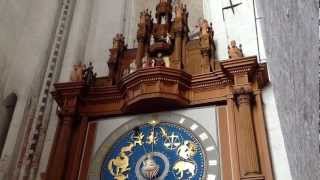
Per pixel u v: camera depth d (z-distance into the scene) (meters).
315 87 2.10
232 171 5.93
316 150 2.25
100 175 6.41
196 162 6.18
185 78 6.95
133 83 6.97
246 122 6.21
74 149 6.80
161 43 7.83
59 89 7.35
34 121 8.04
